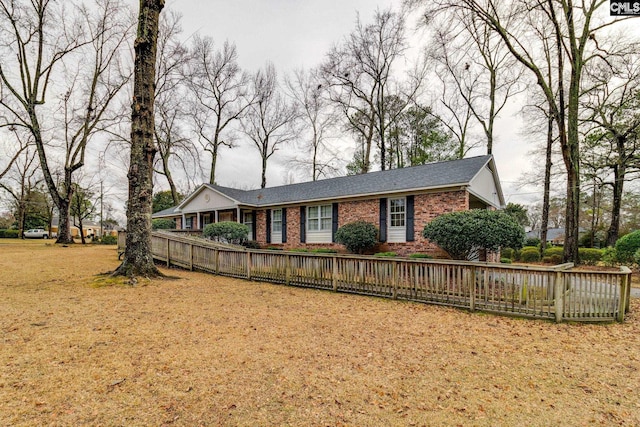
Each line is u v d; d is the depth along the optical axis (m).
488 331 4.71
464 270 5.86
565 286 5.20
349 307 5.96
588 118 15.52
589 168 17.16
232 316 5.12
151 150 7.79
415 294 6.37
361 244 12.31
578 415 2.62
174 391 2.77
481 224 9.02
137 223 7.62
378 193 12.48
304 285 7.67
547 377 3.28
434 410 2.63
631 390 3.05
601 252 14.18
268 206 16.58
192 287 7.22
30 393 2.62
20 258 11.80
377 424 2.41
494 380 3.19
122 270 7.52
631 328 4.95
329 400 2.73
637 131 14.79
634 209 22.48
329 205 14.52
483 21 12.81
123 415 2.39
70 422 2.27
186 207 20.67
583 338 4.47
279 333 4.39
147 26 7.52
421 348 3.99
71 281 7.30
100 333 4.06
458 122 22.98
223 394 2.76
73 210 34.34
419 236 11.69
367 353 3.79
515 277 5.50
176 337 4.06
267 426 2.33
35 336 3.84
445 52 17.92
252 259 8.53
